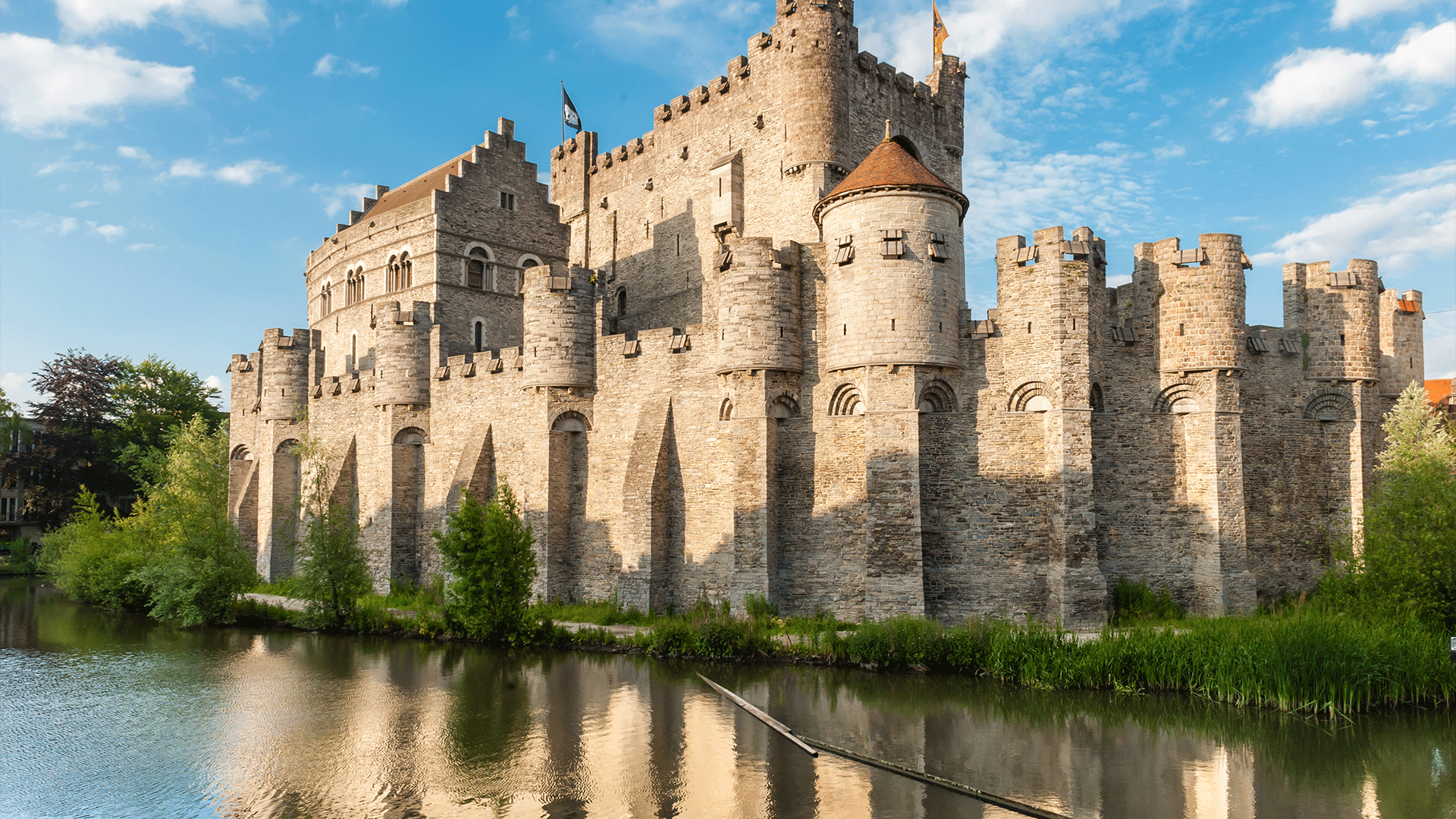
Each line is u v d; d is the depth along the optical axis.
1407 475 34.50
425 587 52.72
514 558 40.09
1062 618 35.03
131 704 31.39
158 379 97.38
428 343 54.84
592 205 66.56
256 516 65.38
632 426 44.62
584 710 28.95
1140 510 37.72
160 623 50.94
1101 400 37.88
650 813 20.83
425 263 61.66
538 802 21.56
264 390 63.69
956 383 37.94
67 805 22.14
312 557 46.34
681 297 56.91
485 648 39.12
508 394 49.22
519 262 65.12
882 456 36.66
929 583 37.41
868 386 37.16
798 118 49.22
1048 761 23.89
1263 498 38.97
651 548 41.66
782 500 39.66
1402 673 27.66
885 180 37.56
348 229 69.69
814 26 49.28
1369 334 40.06
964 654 31.88
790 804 21.25
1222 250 37.62
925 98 55.50
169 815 21.44
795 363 39.50
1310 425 40.12
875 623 34.34
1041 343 36.59
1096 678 30.02
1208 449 37.25
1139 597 36.44
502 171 64.94
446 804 21.61
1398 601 31.41
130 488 91.19
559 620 41.94
